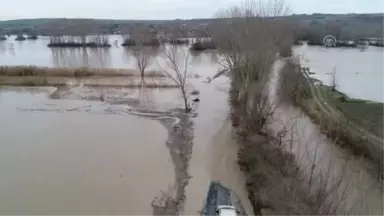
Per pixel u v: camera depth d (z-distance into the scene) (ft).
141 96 140.97
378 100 125.08
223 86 155.43
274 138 82.53
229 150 87.35
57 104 131.23
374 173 71.20
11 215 61.72
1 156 85.66
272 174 64.64
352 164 75.25
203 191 68.64
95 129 104.27
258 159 72.18
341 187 65.41
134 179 73.92
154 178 74.28
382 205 61.16
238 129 96.89
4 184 72.38
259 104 96.53
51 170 78.43
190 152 87.04
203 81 166.40
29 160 83.56
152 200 66.03
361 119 99.71
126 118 114.32
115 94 144.56
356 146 81.05
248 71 98.48
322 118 100.17
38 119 113.80
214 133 99.19
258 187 64.13
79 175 75.97
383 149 74.64
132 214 61.41
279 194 57.98
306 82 143.95
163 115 116.37
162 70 176.04
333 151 82.12
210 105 126.72
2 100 137.28
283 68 158.61
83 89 153.69
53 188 70.79
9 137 98.07
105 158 84.28
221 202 61.98
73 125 107.86
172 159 83.61
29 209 63.46
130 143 93.35
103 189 70.13
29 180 73.97
